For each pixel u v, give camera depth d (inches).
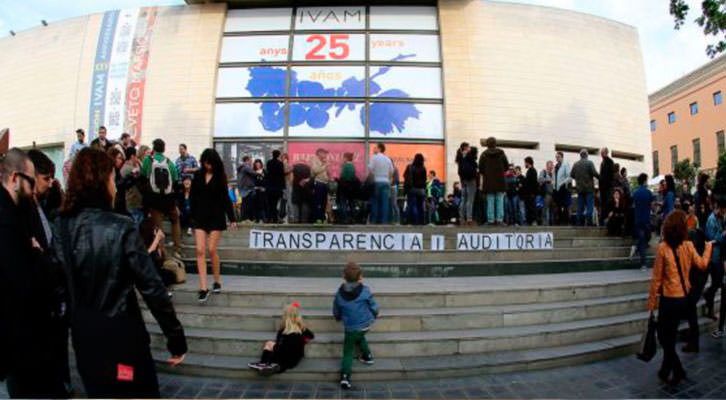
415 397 138.5
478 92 465.1
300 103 462.6
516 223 371.6
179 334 85.0
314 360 159.8
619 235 323.3
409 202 323.9
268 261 246.2
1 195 98.3
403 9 488.4
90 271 78.2
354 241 252.7
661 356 181.0
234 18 488.7
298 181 316.5
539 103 476.1
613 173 345.4
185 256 253.9
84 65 489.7
